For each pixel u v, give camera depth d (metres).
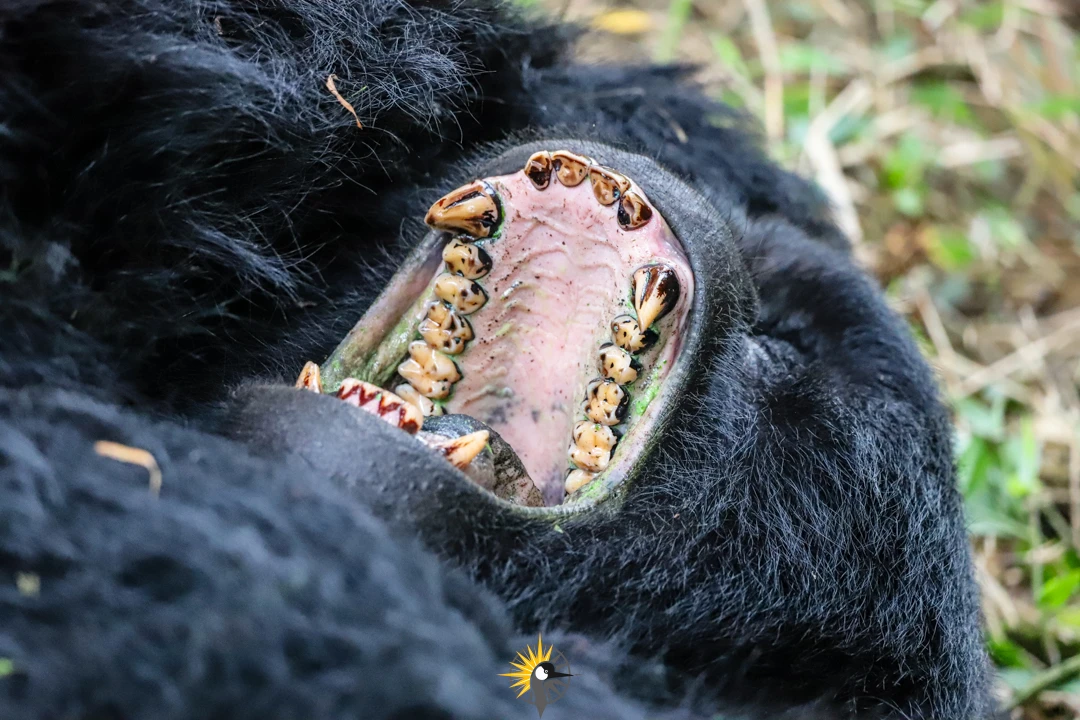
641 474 1.36
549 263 1.36
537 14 1.58
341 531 1.23
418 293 1.37
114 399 1.32
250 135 1.38
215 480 1.23
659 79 1.67
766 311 1.46
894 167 2.18
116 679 1.17
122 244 1.35
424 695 1.18
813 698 1.41
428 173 1.46
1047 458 1.79
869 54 2.44
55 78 1.33
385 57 1.43
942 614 1.44
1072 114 2.37
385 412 1.29
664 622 1.37
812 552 1.40
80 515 1.21
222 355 1.39
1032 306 2.07
